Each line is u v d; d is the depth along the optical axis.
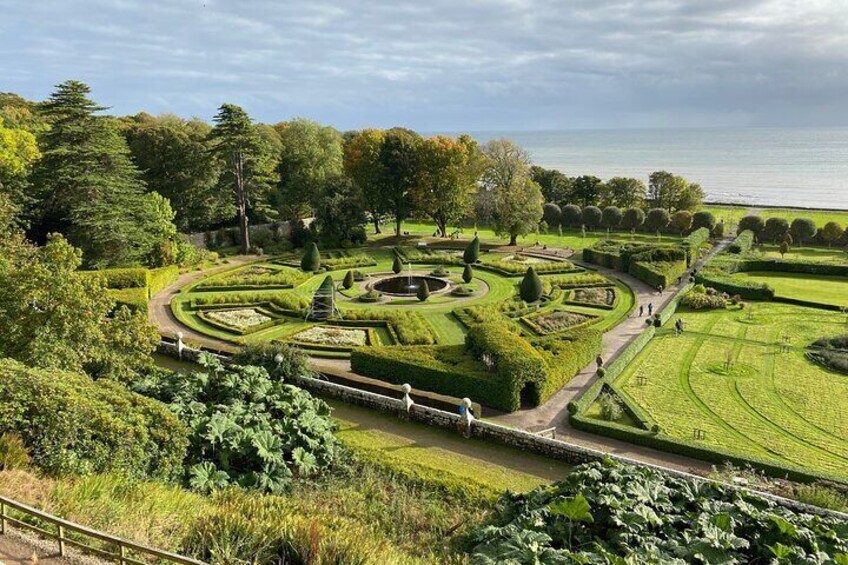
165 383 22.64
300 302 45.19
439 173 74.56
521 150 75.94
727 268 59.47
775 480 21.45
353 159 82.06
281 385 23.53
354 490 17.80
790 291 52.94
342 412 26.69
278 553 11.77
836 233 72.44
